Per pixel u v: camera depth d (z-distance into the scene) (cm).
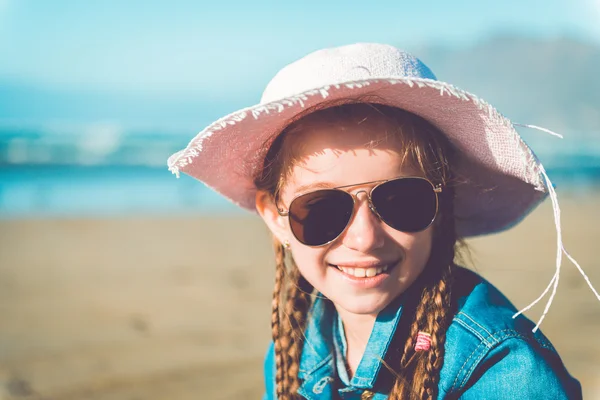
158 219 1071
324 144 171
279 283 209
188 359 430
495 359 167
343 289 176
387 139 170
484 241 858
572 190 1567
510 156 176
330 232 172
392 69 172
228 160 199
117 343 462
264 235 938
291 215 176
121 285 630
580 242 852
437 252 183
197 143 175
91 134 2192
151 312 539
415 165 174
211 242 870
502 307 179
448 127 178
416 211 171
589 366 399
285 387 203
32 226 967
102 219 1055
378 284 172
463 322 174
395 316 181
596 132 3359
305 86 172
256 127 176
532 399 160
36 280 647
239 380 392
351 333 196
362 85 148
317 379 199
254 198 230
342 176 170
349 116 169
